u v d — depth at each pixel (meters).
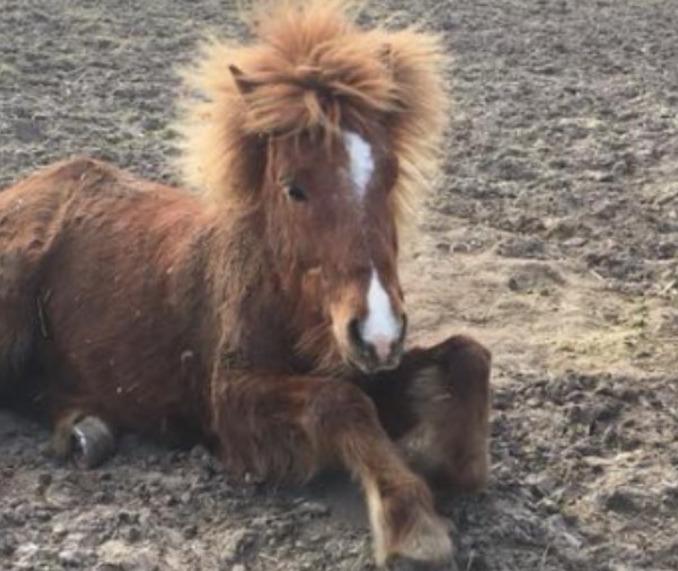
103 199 1.99
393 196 1.67
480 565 1.57
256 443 1.68
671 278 2.59
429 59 1.70
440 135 1.75
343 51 1.60
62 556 1.60
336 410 1.59
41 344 1.97
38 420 1.97
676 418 1.98
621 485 1.77
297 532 1.64
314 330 1.65
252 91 1.62
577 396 2.03
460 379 1.65
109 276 1.89
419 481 1.57
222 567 1.59
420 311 2.40
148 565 1.58
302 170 1.57
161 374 1.82
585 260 2.69
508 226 2.88
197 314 1.78
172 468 1.80
